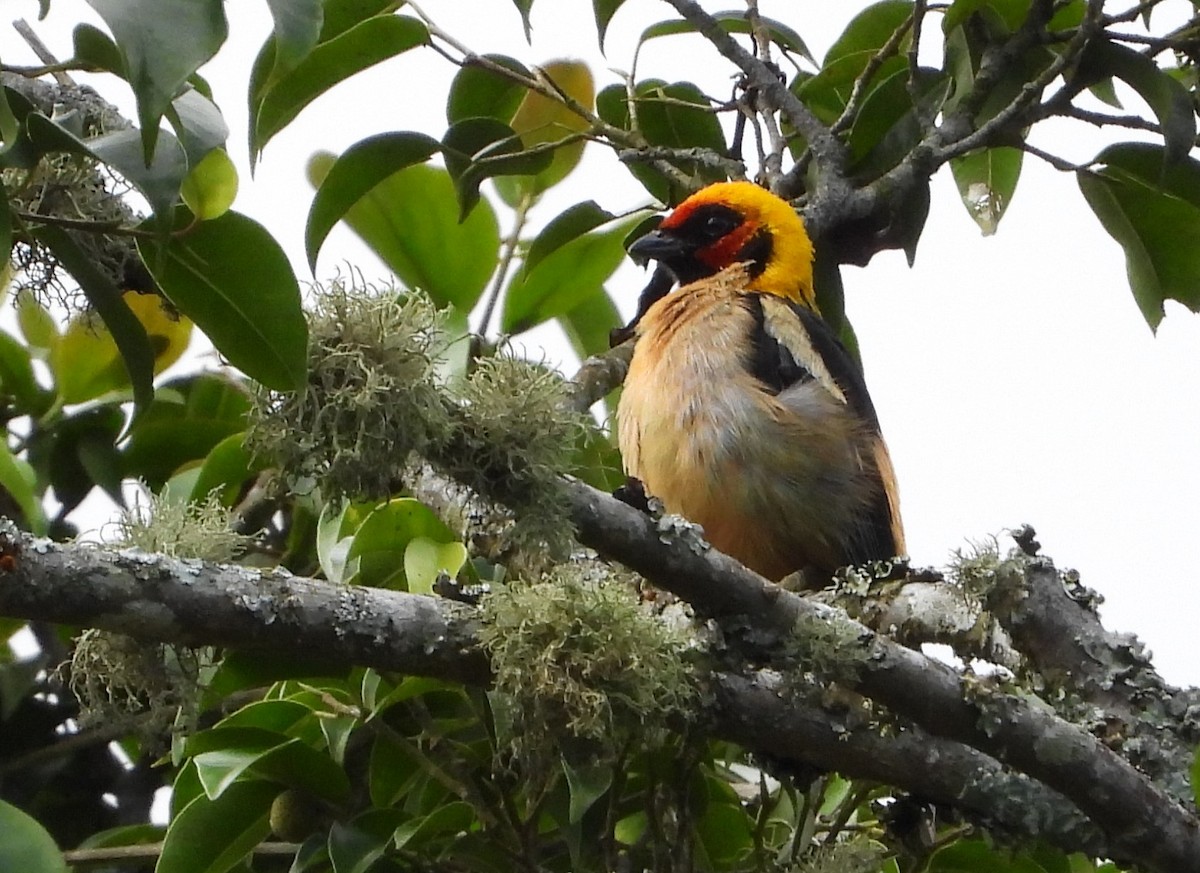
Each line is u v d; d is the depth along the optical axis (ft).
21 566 18.21
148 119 16.01
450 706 26.68
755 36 35.91
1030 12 33.22
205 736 25.61
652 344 36.47
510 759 25.23
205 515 22.43
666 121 37.47
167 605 18.97
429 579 24.40
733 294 37.17
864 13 36.40
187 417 33.27
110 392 32.76
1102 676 23.40
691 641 21.35
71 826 31.58
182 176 18.57
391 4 32.30
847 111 34.83
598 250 34.12
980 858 28.04
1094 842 22.63
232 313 20.02
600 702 19.21
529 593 19.76
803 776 23.75
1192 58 32.73
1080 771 20.84
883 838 27.53
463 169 32.48
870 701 22.80
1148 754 22.71
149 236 20.24
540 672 19.31
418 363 19.70
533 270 33.91
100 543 21.26
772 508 34.83
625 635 19.65
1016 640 23.76
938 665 21.22
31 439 32.60
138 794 31.99
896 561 25.18
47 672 30.94
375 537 25.86
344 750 27.22
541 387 20.20
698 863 27.14
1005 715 20.94
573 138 33.83
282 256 20.17
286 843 26.91
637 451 35.70
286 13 18.49
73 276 21.44
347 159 31.14
